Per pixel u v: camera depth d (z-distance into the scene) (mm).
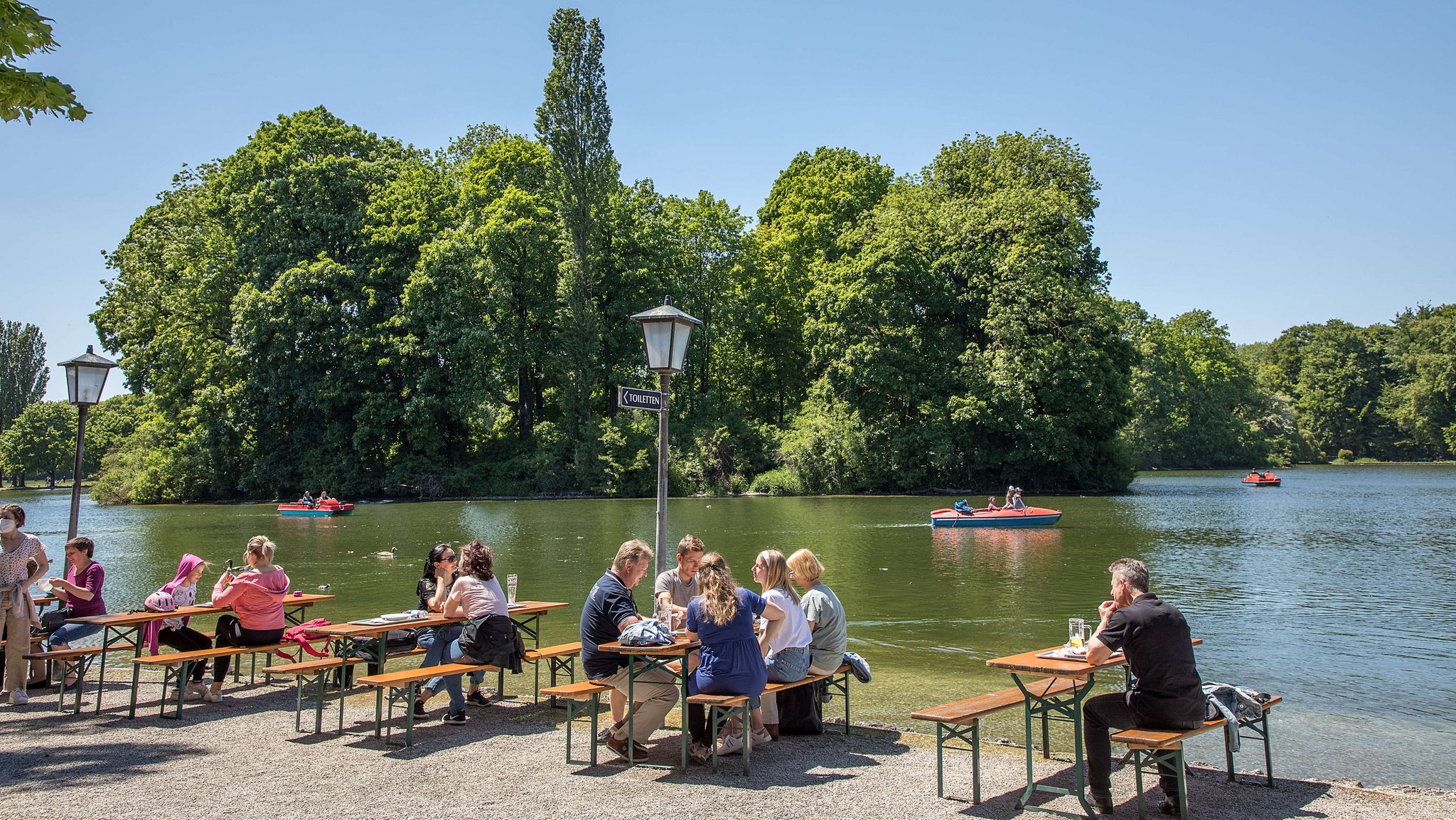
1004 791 6781
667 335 9844
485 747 8070
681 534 32406
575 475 57250
